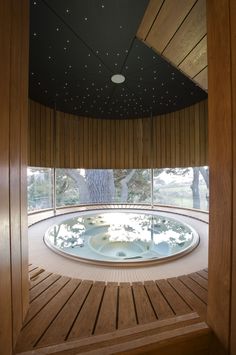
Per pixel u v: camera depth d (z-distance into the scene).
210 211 1.07
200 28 1.51
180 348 1.00
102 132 6.35
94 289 1.55
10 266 0.92
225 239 0.94
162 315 1.23
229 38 0.89
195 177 5.61
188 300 1.40
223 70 0.93
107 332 1.08
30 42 2.70
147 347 0.95
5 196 0.85
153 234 4.46
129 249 3.79
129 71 3.49
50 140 5.32
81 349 0.95
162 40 1.75
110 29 2.48
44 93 4.43
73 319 1.19
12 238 0.95
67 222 4.57
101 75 3.63
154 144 6.15
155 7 1.47
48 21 2.34
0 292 0.80
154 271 2.16
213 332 1.04
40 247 2.83
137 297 1.44
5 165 0.86
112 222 5.16
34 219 4.36
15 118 0.99
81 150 6.04
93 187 6.84
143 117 6.26
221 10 0.94
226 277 0.94
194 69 1.94
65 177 6.39
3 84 0.84
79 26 2.42
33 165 4.83
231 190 0.90
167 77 3.73
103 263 2.28
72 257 2.44
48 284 1.63
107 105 5.22
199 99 4.91
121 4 2.11
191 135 5.34
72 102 4.99
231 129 0.89
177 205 6.04
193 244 2.90
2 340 0.81
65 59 3.12
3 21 0.83
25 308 1.20
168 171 6.39
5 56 0.86
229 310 0.91
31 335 1.05
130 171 7.24
